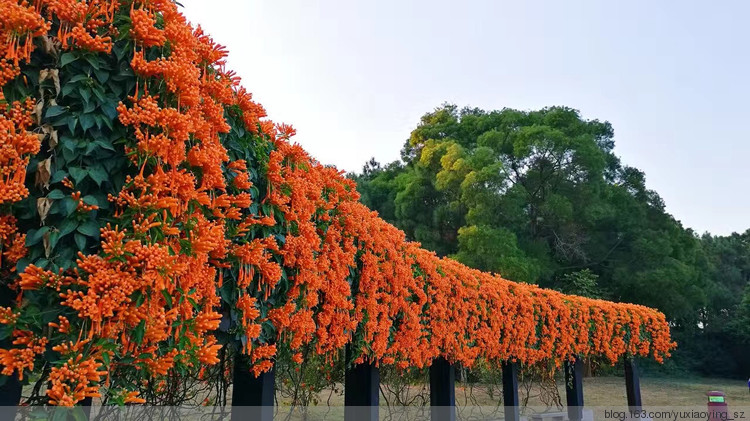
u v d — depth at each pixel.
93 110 1.72
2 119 1.51
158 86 1.89
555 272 19.09
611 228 19.75
